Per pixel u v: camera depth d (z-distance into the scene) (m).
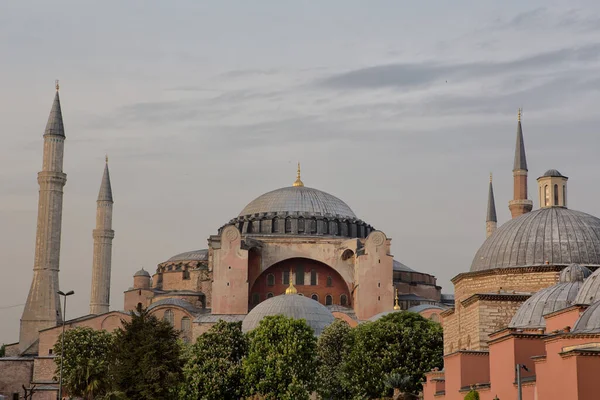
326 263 146.00
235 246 139.75
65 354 102.00
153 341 79.38
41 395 113.44
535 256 77.81
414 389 88.44
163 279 170.12
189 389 93.25
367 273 139.62
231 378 95.25
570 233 78.31
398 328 93.94
